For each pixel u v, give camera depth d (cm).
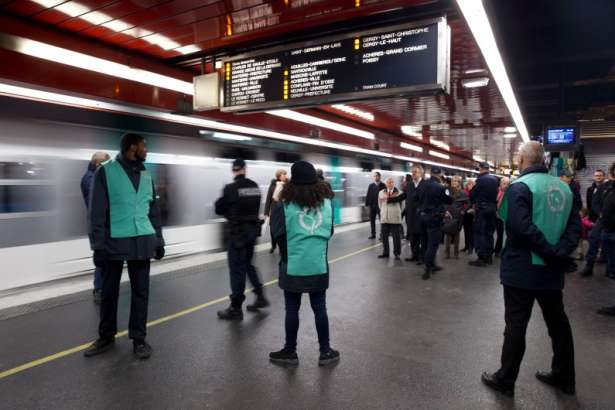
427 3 430
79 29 497
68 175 604
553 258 278
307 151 1149
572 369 290
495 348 368
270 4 428
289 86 500
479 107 948
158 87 628
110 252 342
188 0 414
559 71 1277
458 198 870
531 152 298
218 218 875
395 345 375
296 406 273
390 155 1498
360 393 290
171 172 771
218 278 636
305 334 404
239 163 466
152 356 351
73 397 285
